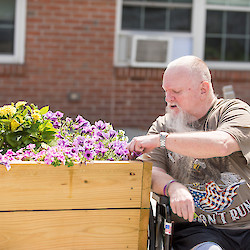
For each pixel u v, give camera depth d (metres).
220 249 2.82
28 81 10.06
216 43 10.89
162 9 10.70
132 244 2.80
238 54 10.96
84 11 10.05
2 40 10.02
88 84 10.25
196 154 2.79
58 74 10.12
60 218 2.68
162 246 2.94
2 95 10.00
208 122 3.07
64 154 2.67
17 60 10.05
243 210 3.03
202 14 10.71
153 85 10.48
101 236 2.75
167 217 2.85
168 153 3.21
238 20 10.89
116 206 2.74
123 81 10.37
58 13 9.98
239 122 2.88
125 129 10.20
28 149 2.88
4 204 2.60
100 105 10.34
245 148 2.83
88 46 10.15
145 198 2.78
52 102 10.17
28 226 2.64
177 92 3.03
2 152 2.93
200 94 3.04
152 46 10.45
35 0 9.91
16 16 9.95
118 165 2.71
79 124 3.31
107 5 10.10
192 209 2.79
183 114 3.09
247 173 2.98
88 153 2.69
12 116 2.98
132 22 10.63
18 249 2.65
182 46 10.80
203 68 3.07
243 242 3.01
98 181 2.70
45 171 2.62
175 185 2.92
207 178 3.07
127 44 10.61
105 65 10.26
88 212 2.71
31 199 2.63
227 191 3.03
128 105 10.43
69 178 2.66
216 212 3.04
